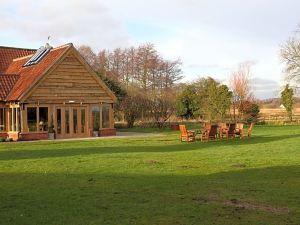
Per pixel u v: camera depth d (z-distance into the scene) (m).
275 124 56.97
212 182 13.72
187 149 24.80
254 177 14.69
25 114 35.72
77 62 38.41
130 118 51.81
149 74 74.00
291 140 30.19
